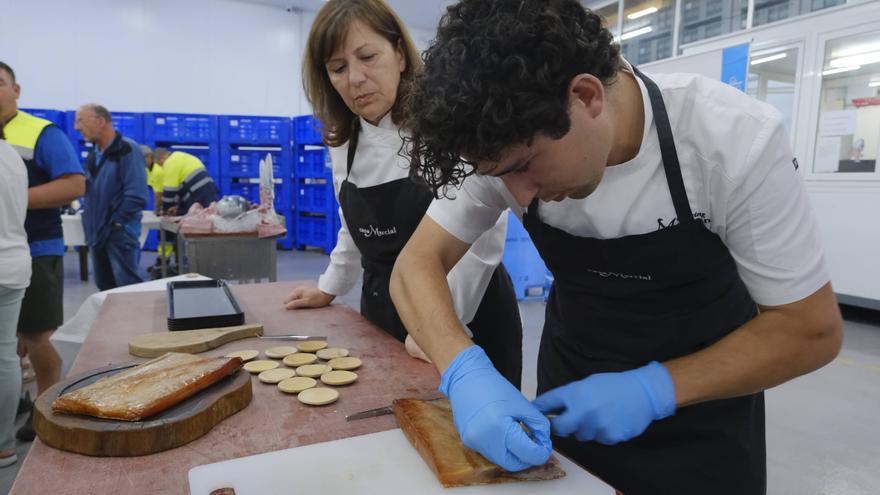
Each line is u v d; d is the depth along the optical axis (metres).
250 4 7.38
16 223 1.70
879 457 2.01
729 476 0.87
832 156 3.80
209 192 4.78
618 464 0.92
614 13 6.51
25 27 6.38
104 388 0.73
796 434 2.18
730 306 0.84
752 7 5.16
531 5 0.48
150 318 1.25
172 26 7.03
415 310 0.80
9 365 1.75
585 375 0.96
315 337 1.15
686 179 0.68
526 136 0.49
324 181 7.05
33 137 2.04
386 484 0.61
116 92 6.88
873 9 3.46
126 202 3.16
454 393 0.69
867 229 3.64
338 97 1.26
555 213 0.79
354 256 1.44
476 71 0.47
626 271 0.80
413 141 0.55
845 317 3.95
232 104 7.48
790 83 4.30
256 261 2.71
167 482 0.60
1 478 1.75
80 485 0.59
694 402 0.68
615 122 0.64
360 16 1.07
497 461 0.61
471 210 0.85
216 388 0.78
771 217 0.62
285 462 0.64
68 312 3.82
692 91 0.67
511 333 1.39
